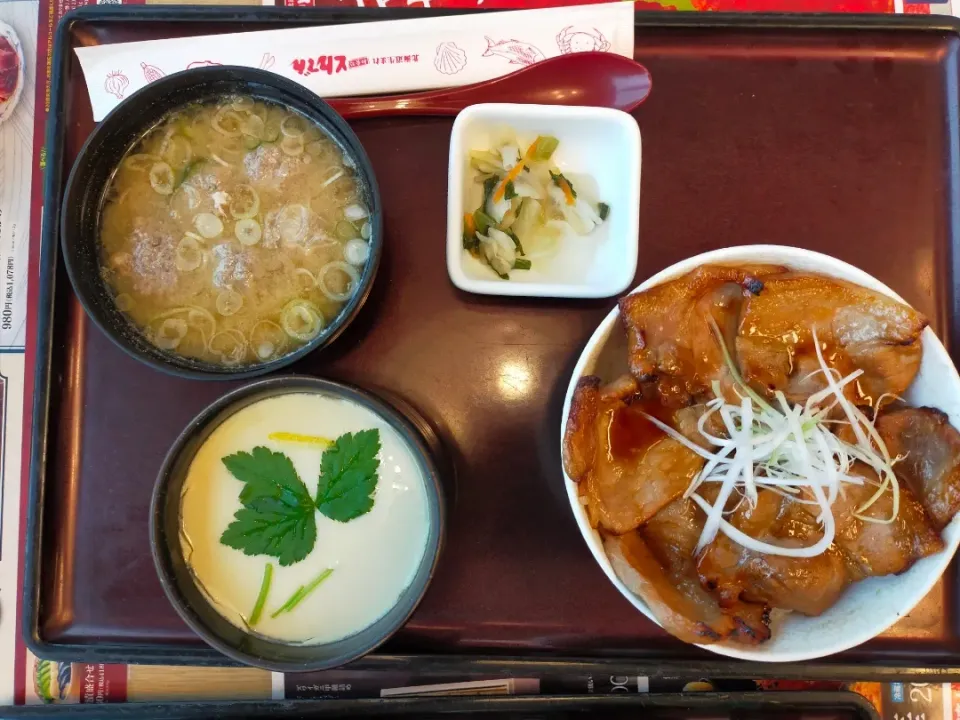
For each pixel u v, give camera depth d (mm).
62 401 335
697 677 318
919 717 351
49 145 337
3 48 377
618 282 312
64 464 333
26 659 355
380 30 336
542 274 335
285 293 308
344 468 291
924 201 341
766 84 343
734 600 268
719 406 277
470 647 320
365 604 293
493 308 332
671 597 269
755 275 279
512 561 322
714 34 344
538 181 338
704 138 341
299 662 271
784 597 269
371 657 313
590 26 338
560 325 332
